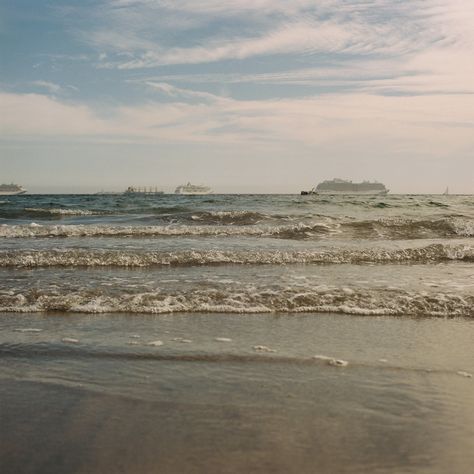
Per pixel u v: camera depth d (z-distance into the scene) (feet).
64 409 12.26
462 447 10.61
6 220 72.33
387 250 39.65
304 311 22.93
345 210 94.12
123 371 15.05
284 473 9.44
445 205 112.68
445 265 36.22
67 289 25.46
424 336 19.43
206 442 10.62
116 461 9.81
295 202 120.78
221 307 23.00
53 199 148.46
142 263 34.76
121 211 88.02
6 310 22.27
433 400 13.14
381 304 23.84
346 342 18.39
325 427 11.44
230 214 71.72
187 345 17.71
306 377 14.74
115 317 21.54
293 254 37.60
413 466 9.80
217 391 13.56
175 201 126.00
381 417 12.03
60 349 17.10
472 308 23.59
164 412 12.15
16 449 10.27
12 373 14.82
